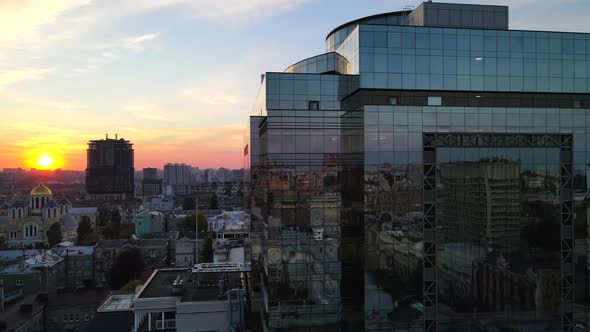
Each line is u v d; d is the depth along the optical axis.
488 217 47.56
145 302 58.47
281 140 46.62
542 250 48.25
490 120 47.78
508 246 47.81
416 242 46.25
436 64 47.31
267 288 46.75
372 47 46.31
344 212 46.81
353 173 47.00
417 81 46.97
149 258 159.00
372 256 45.69
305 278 46.25
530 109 48.56
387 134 45.97
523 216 48.06
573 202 48.94
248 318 57.19
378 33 46.44
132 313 75.69
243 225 170.25
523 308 47.91
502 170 47.84
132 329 67.56
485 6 51.50
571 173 49.00
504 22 51.84
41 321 99.62
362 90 46.56
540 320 48.16
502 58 48.53
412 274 46.19
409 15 54.69
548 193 48.59
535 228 48.28
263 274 50.25
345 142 47.25
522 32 48.84
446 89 47.38
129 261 133.00
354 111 47.06
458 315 46.91
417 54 47.00
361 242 46.19
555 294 48.41
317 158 46.88
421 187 46.34
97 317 74.56
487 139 47.66
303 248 46.34
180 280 63.94
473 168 47.34
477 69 48.03
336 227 46.75
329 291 46.44
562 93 49.41
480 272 47.28
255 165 57.94
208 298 60.12
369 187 45.69
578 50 49.78
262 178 51.00
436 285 46.53
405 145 46.22
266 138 47.72
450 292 46.78
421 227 46.28
